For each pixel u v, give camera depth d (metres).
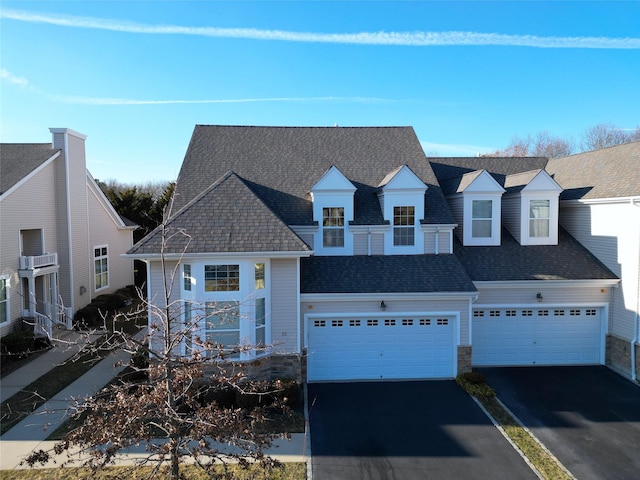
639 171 15.31
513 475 9.22
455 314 14.54
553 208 17.22
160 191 50.44
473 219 17.42
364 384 14.23
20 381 14.20
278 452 10.06
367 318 14.56
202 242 12.66
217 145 19.11
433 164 21.55
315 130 20.47
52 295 20.36
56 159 21.44
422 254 16.42
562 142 56.53
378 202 17.17
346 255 16.33
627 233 14.89
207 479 8.83
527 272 15.88
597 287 15.65
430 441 10.60
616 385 14.04
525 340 15.88
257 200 14.17
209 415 6.30
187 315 12.84
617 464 9.62
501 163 21.53
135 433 6.20
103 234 25.89
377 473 9.30
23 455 9.77
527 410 12.29
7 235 17.86
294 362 13.67
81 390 13.44
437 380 14.53
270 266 13.56
